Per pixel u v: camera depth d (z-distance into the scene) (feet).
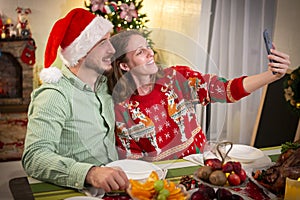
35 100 5.54
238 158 5.66
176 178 5.28
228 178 4.35
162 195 4.24
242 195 4.57
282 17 11.47
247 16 11.53
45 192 4.89
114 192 4.82
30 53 10.43
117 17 9.46
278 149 6.56
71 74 5.61
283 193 4.69
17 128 10.58
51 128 5.32
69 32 5.56
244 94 6.53
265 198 4.78
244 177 4.42
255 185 5.09
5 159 10.62
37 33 10.65
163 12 11.45
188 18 11.46
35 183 5.12
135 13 9.64
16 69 10.46
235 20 11.57
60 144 5.53
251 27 11.69
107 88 5.64
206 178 4.40
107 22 5.70
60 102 5.42
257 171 5.11
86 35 5.50
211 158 4.90
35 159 5.12
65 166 4.99
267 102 9.14
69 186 4.95
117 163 5.31
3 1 10.26
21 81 10.53
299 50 11.02
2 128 10.46
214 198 4.36
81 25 5.55
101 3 9.45
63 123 5.44
